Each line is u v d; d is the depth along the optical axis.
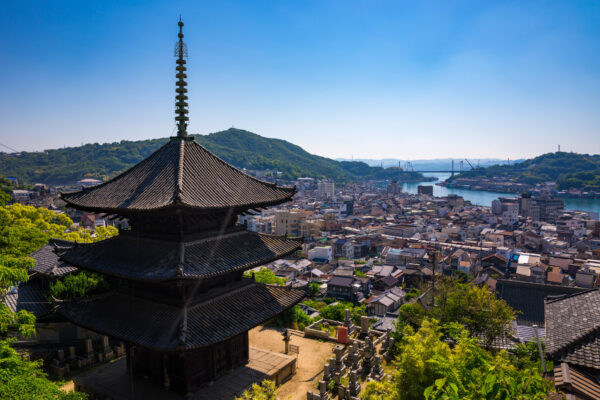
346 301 97.12
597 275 90.25
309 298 96.31
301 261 128.50
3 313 25.61
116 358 34.03
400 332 41.38
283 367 29.03
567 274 106.75
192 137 28.53
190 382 24.44
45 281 39.69
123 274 22.39
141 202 22.91
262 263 25.73
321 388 26.23
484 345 40.44
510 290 62.50
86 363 32.03
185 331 21.03
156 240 24.92
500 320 40.78
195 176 25.28
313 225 176.62
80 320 24.50
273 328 40.41
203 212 23.61
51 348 33.22
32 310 36.03
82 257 25.78
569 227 176.50
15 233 51.72
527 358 34.31
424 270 113.75
